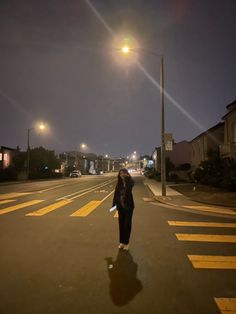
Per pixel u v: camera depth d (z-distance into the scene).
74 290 5.32
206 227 10.54
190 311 4.58
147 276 5.96
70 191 27.53
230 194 18.80
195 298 5.01
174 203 16.84
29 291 5.29
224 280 5.76
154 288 5.40
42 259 6.98
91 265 6.58
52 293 5.20
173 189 26.66
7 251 7.61
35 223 11.18
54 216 12.76
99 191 27.47
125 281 5.71
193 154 46.81
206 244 8.28
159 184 35.41
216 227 10.53
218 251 7.62
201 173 30.89
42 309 4.66
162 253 7.45
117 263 6.71
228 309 4.64
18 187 34.31
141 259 6.99
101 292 5.23
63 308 4.68
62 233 9.54
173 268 6.40
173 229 10.22
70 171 90.50
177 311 4.58
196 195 20.47
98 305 4.77
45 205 16.56
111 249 7.78
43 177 65.69
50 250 7.68
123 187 7.86
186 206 15.75
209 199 17.62
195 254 7.37
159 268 6.40
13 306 4.75
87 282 5.66
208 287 5.45
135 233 9.62
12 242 8.46
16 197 21.39
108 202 18.12
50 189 30.48
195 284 5.57
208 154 31.66
